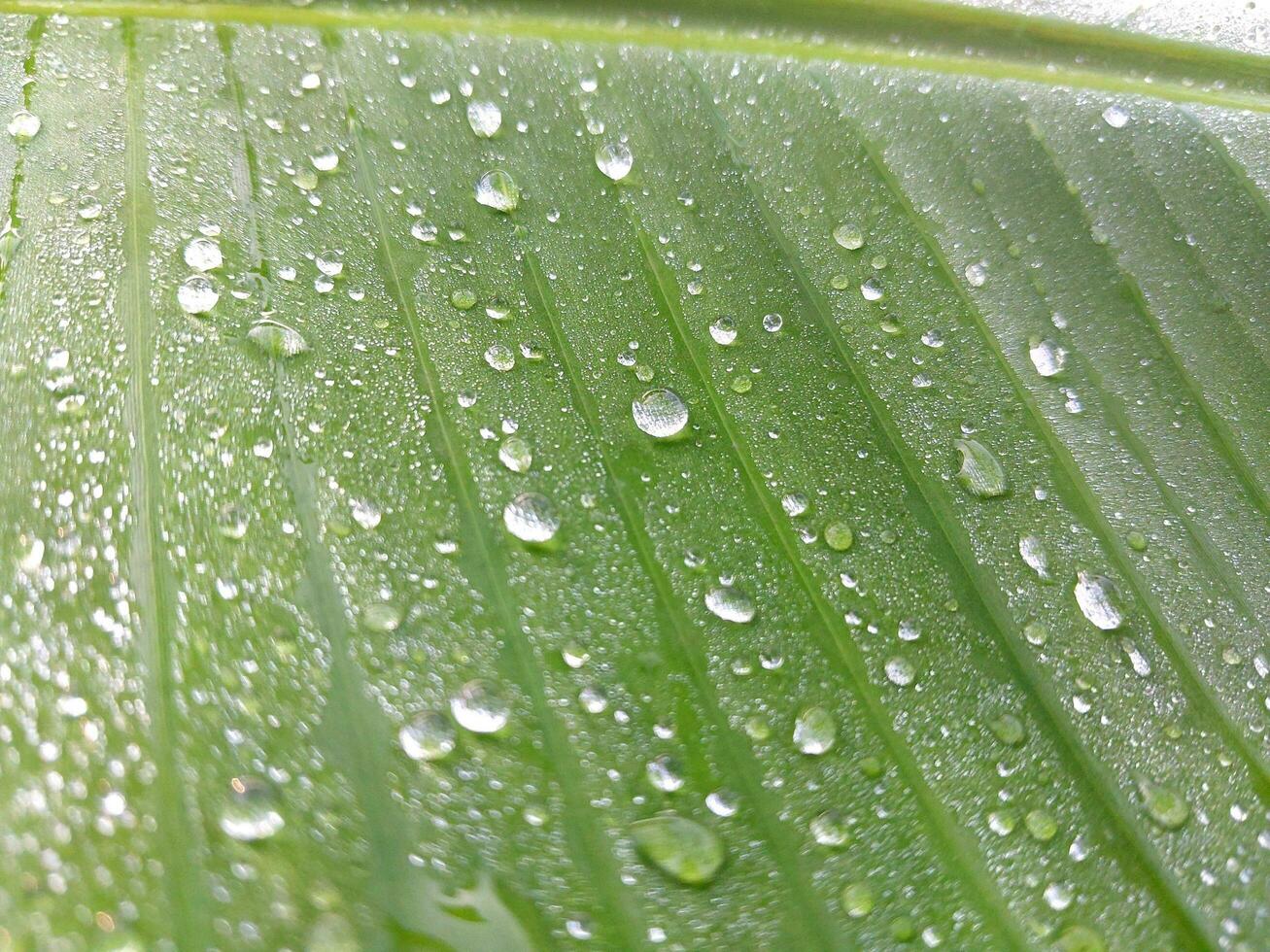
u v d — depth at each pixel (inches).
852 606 5.7
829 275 6.3
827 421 6.0
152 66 6.4
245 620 5.5
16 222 6.0
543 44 6.7
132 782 5.2
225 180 6.2
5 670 5.3
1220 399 6.2
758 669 5.6
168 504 5.6
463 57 6.7
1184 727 5.7
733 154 6.6
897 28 6.8
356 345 5.9
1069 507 6.0
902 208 6.5
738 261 6.3
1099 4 6.9
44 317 5.8
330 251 6.1
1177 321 6.3
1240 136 6.7
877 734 5.6
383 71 6.6
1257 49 6.8
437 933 5.2
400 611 5.5
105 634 5.4
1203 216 6.6
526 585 5.6
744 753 5.5
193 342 5.8
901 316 6.3
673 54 6.8
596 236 6.3
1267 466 6.1
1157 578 5.9
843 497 5.9
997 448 6.1
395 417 5.8
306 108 6.5
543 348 6.1
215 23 6.6
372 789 5.3
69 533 5.5
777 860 5.4
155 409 5.7
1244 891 5.4
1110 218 6.5
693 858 5.3
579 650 5.6
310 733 5.3
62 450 5.6
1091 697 5.7
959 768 5.5
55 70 6.4
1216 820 5.5
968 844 5.4
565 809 5.3
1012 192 6.6
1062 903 5.4
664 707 5.5
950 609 5.8
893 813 5.5
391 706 5.4
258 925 5.1
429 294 6.1
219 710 5.3
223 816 5.2
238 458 5.7
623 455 5.9
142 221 6.1
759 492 5.9
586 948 5.2
